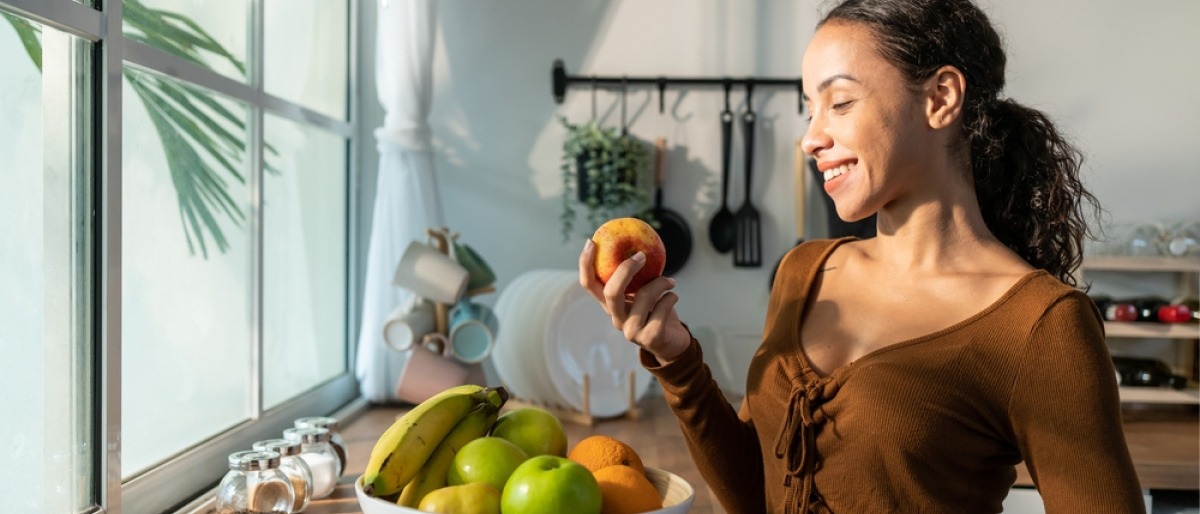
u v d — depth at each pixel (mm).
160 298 1329
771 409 875
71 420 1062
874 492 785
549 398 2039
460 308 2025
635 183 2369
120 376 1123
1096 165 2328
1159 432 2010
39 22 982
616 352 2068
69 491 1059
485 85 2418
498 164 2420
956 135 825
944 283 818
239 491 1081
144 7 1269
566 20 2414
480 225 2424
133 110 1256
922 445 766
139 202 1270
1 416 938
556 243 2416
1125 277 2324
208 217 1488
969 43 805
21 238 968
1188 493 1865
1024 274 795
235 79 1591
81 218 1076
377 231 2143
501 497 846
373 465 890
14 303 959
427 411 923
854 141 798
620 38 2416
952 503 785
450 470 920
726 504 997
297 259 1921
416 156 2146
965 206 835
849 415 793
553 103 2418
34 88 984
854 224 2316
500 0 2416
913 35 786
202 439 1464
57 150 1029
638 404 2234
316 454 1309
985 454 788
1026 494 1451
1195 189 2318
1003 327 758
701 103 2418
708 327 2275
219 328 1530
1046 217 859
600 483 881
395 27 2135
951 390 765
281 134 1827
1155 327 2127
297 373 1924
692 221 2434
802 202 2375
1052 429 735
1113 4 2324
